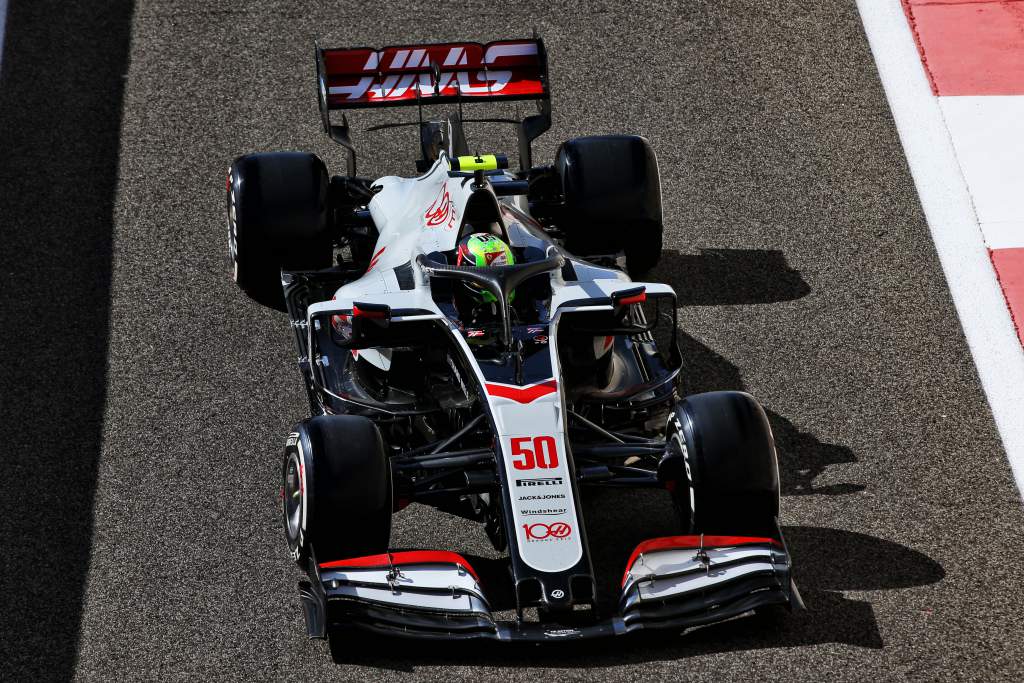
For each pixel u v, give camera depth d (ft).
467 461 70.44
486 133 119.34
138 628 72.18
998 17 133.90
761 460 69.26
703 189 113.70
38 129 116.47
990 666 70.08
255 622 72.49
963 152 117.50
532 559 64.49
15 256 102.53
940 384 94.38
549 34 131.75
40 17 130.21
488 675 67.92
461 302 76.13
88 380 91.76
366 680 67.72
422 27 131.75
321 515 66.33
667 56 129.59
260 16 132.98
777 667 68.85
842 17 135.03
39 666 69.72
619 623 65.31
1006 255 106.42
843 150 118.21
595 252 97.30
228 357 94.38
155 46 127.95
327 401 81.25
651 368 84.89
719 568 67.72
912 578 76.84
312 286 92.73
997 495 84.53
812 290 103.09
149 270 102.27
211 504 81.71
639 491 83.92
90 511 81.00
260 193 92.79
